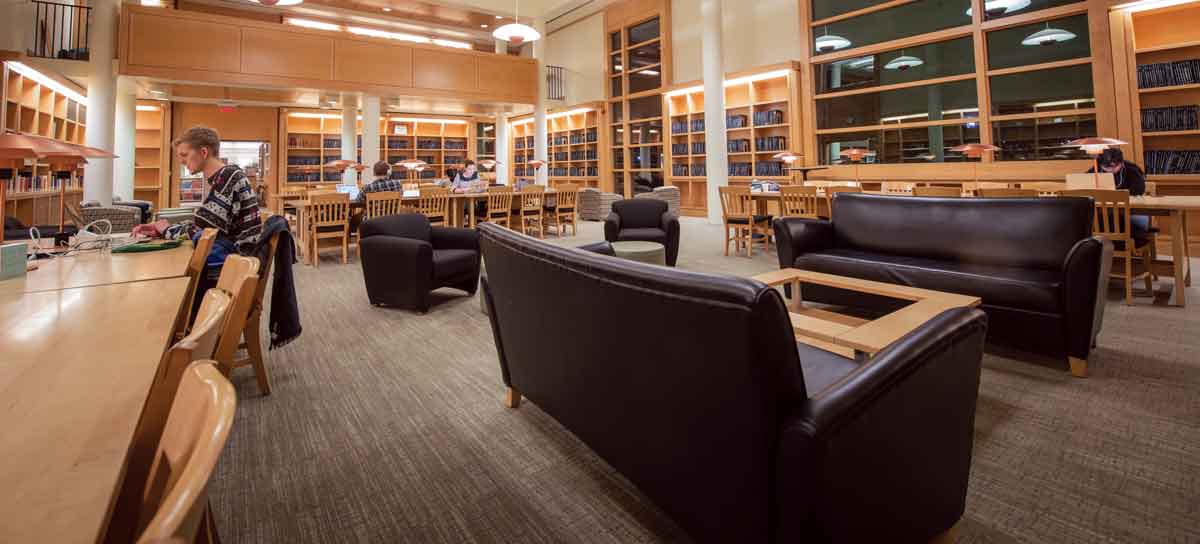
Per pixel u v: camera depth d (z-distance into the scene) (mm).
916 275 3092
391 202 6555
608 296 1330
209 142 2770
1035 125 6953
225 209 2723
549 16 11820
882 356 1162
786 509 999
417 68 9477
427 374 2707
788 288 3742
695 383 1136
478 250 4516
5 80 5633
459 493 1676
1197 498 1566
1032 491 1624
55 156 2723
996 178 7105
